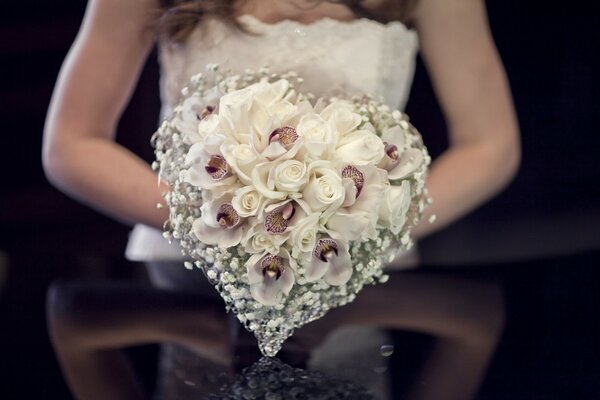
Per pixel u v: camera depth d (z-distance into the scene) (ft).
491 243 7.69
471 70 5.83
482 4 5.90
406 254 5.76
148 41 5.61
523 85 9.31
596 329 4.06
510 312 4.38
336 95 4.87
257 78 3.95
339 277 3.51
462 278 4.97
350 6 5.53
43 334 4.04
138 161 5.51
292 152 3.36
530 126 9.29
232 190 3.43
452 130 6.05
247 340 3.97
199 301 4.55
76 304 4.48
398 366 3.65
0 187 11.87
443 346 3.85
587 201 8.45
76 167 5.41
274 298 3.48
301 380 3.48
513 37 9.25
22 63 11.66
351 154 3.49
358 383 3.45
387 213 3.54
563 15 9.15
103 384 3.43
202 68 5.38
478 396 3.31
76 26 11.52
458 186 5.58
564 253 5.74
